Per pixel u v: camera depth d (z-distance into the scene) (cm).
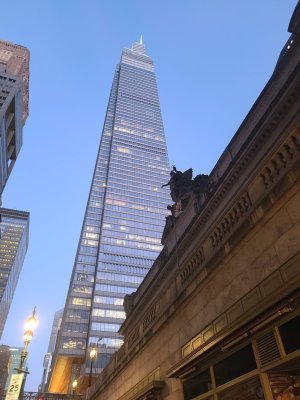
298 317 604
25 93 13388
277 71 1127
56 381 11162
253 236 820
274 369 654
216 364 834
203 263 1046
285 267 686
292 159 755
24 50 13100
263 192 829
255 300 750
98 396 2230
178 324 1130
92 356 3094
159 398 1141
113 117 18175
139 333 1573
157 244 13062
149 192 14950
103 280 11075
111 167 15312
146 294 1587
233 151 1350
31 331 1320
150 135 18012
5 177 11312
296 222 695
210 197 1211
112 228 12900
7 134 10756
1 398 2892
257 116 1214
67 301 11119
